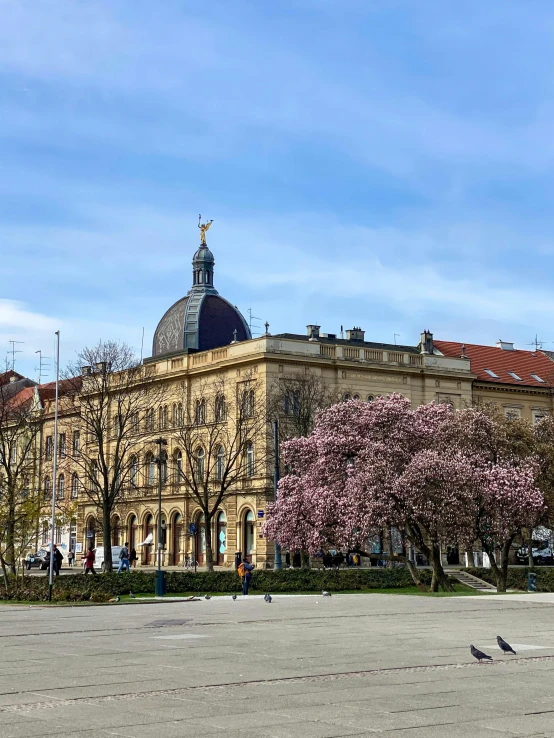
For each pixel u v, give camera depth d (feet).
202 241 354.33
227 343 338.34
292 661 77.00
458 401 334.03
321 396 290.76
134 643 91.15
